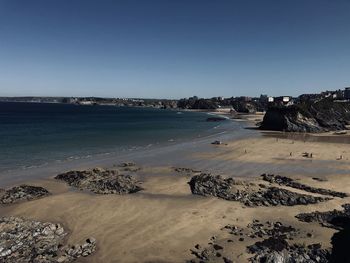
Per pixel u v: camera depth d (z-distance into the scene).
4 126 103.31
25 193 33.41
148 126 117.19
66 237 24.45
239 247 22.64
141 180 40.19
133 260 21.30
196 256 21.69
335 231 25.20
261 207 30.33
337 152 61.28
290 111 106.69
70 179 39.31
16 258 21.00
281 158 55.06
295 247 22.39
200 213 28.86
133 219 27.62
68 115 180.00
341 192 35.44
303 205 30.78
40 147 63.25
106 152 59.88
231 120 156.25
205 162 51.66
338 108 125.50
